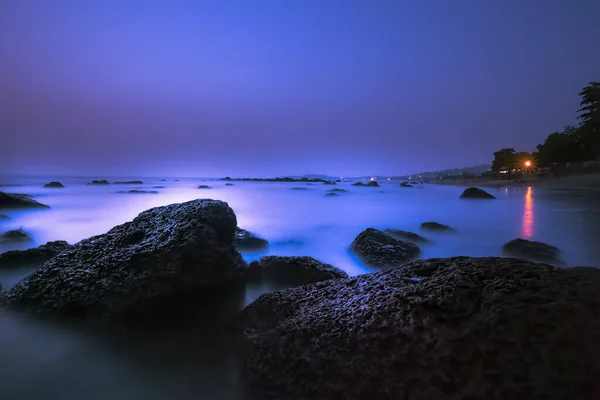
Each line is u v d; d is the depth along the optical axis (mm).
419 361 2656
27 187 35375
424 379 2572
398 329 2891
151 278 4590
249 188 39750
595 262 8359
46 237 11664
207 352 3971
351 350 2961
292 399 2904
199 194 29484
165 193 30422
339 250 9547
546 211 17984
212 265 5152
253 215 16812
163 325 4496
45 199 23578
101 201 22484
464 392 2434
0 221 13977
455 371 2527
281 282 5949
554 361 2352
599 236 11664
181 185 49094
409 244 8570
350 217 16359
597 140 43438
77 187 36719
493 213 17594
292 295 4246
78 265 4879
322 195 29453
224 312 4895
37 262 7164
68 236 11852
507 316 2602
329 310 3561
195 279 4910
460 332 2686
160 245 5000
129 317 4309
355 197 27703
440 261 3834
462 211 18516
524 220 15211
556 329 2449
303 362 3061
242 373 3398
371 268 7586
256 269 6066
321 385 2869
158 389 3469
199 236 5152
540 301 2637
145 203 21391
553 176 41781
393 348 2805
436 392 2498
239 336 3914
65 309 4227
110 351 4059
